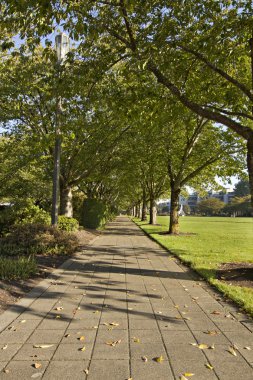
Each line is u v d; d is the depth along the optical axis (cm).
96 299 621
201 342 429
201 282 771
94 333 456
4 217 1441
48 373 347
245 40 840
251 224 4050
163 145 1908
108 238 1905
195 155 2003
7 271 723
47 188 2172
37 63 1360
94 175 2089
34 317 517
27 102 1553
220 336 448
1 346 411
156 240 1720
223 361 377
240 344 422
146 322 502
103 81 986
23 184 2052
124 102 860
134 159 1991
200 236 2031
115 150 1989
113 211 5319
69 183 1939
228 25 769
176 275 851
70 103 913
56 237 1139
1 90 1458
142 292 677
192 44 839
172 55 801
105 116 1512
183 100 831
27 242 1066
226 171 2089
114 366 364
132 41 827
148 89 862
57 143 1398
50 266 920
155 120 939
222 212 11300
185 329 474
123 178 2886
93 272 871
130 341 430
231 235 2170
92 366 363
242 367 364
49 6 655
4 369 354
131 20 824
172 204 2130
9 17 735
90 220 2531
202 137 2019
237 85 823
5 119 1612
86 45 853
